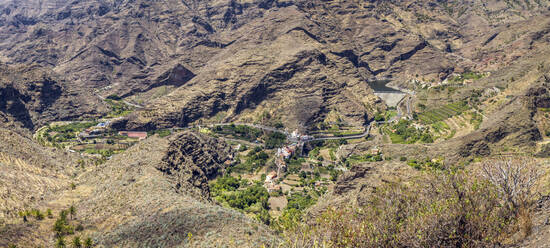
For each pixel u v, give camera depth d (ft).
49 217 317.01
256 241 231.50
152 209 313.53
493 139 609.01
